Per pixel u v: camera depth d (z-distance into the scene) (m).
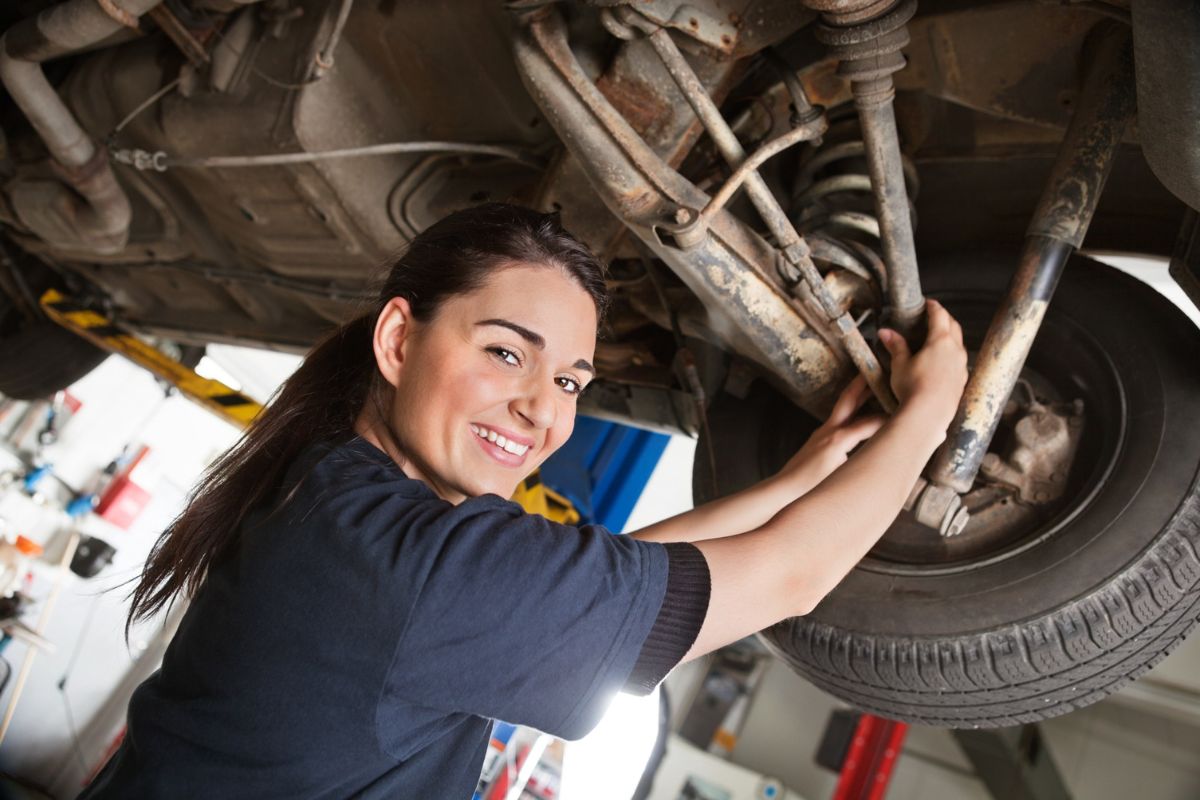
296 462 0.98
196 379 3.35
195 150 2.12
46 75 2.39
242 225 2.38
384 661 0.82
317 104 1.92
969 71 1.48
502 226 1.00
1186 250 1.43
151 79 2.15
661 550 0.92
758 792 5.98
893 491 1.13
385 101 1.98
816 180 1.75
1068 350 1.60
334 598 0.84
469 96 1.91
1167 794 5.05
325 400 1.06
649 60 1.46
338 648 0.83
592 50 1.50
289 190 2.12
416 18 1.83
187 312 3.20
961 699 1.49
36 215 2.49
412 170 2.02
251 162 1.95
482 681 0.83
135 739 0.90
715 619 0.91
